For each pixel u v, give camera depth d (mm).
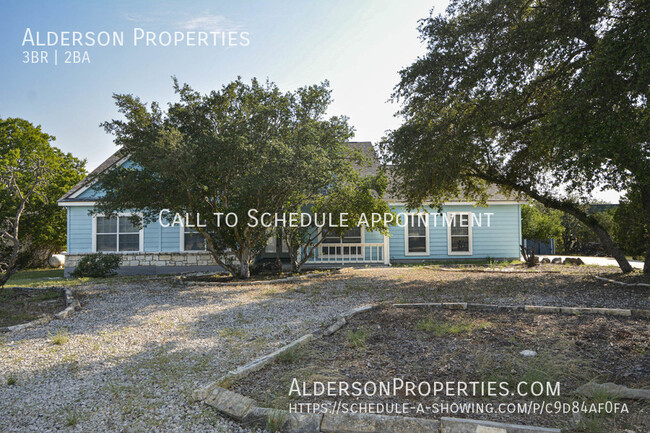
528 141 11727
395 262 17672
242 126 10508
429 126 10750
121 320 7125
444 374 3928
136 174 10406
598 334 5109
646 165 7699
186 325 6566
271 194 11531
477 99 10164
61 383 4168
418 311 6805
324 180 11055
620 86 7570
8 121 27141
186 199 10680
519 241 17797
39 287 11328
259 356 4781
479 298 8047
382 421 2936
